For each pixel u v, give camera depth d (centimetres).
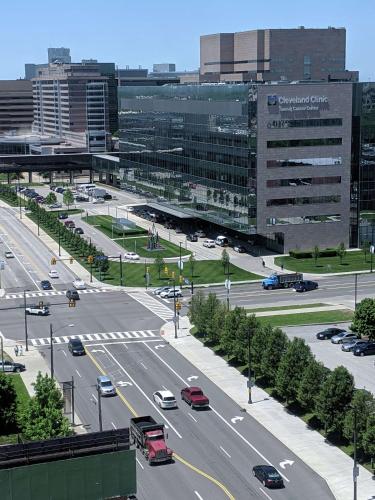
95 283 16375
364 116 18312
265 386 10256
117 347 12044
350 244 18838
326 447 8462
